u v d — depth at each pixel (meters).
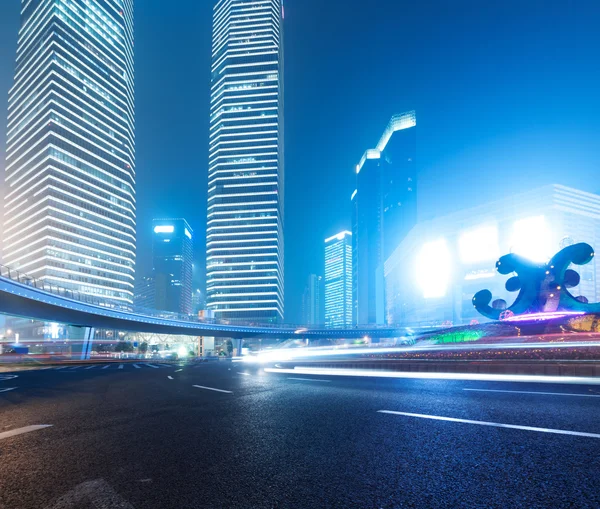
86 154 159.12
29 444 4.79
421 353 27.05
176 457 4.05
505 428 4.83
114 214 169.12
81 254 151.25
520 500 2.70
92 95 166.12
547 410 6.02
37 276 141.25
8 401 9.67
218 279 185.38
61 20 157.38
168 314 95.25
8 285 47.41
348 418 5.95
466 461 3.61
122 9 189.38
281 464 3.72
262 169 196.50
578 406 6.36
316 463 3.73
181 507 2.73
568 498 2.70
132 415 6.83
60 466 3.80
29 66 165.50
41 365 41.78
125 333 146.25
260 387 11.02
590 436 4.31
